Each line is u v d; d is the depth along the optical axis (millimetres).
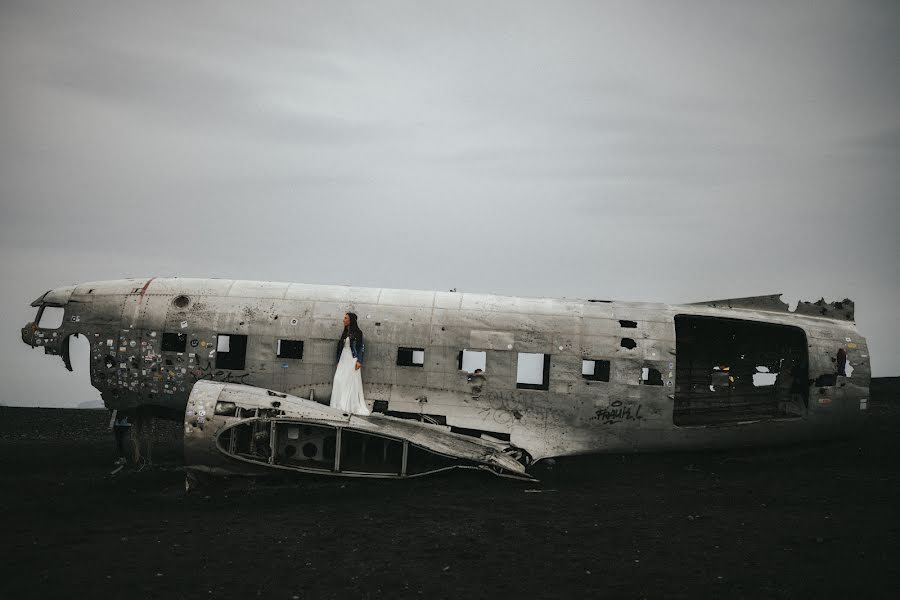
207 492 15711
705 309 19281
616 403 18203
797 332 19344
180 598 10250
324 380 17969
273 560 11695
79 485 16312
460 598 10391
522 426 18094
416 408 17953
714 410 20125
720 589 10680
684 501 15281
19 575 10953
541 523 13711
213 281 19109
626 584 10883
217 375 18047
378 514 14188
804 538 12797
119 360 18266
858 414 19156
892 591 10555
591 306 18938
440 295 18906
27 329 18812
